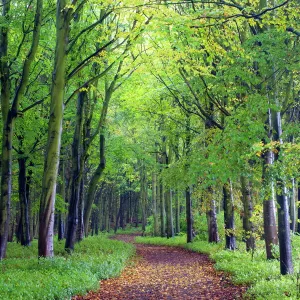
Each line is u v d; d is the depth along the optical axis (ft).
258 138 30.40
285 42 31.96
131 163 141.18
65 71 47.91
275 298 25.45
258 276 35.19
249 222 56.85
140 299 32.48
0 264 40.83
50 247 46.03
